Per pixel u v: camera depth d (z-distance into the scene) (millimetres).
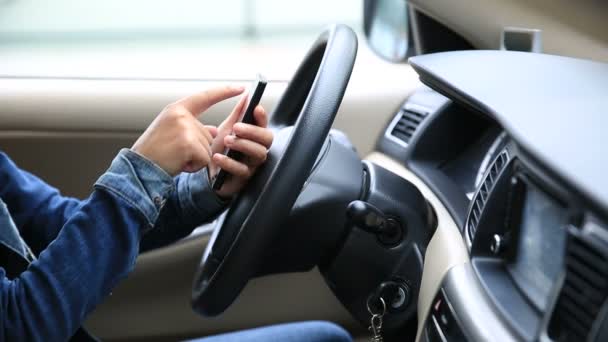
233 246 844
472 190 1167
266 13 3430
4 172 996
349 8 1606
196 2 3293
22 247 803
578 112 739
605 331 562
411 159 1222
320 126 838
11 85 1358
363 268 1016
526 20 1197
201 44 1851
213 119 1354
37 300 690
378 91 1355
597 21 1186
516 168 764
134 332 1306
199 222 987
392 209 1000
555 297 606
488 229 821
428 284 897
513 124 705
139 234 751
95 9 2840
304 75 1048
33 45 1724
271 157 875
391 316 1014
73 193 1386
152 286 1291
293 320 1318
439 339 804
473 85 857
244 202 873
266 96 1365
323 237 1008
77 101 1342
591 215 567
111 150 1363
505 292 749
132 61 1568
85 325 1296
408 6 1376
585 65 947
